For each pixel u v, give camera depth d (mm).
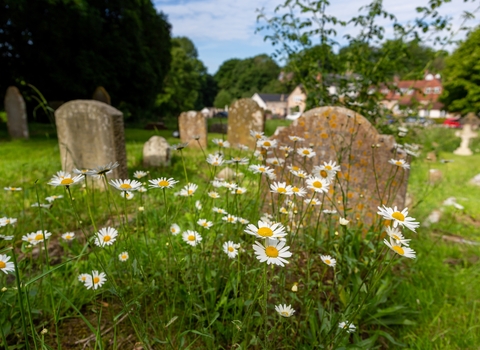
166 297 1631
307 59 4367
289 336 1396
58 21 11875
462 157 9500
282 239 892
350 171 2762
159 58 20250
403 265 2324
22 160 5414
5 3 10258
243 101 7781
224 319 1524
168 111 35844
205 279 1608
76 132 4008
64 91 14797
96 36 13836
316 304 1548
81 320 1599
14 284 1521
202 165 5742
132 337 1476
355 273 1652
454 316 1839
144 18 18188
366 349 1357
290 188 1265
